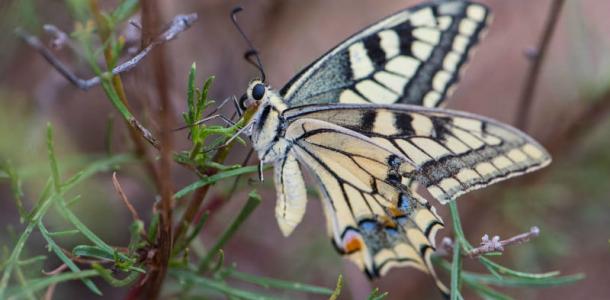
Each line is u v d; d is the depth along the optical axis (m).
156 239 0.47
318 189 0.49
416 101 0.49
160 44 0.46
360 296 0.53
